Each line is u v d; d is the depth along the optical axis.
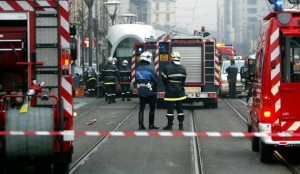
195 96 35.69
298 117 15.87
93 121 27.41
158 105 36.28
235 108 36.69
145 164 16.88
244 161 17.30
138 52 40.53
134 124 27.03
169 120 24.67
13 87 14.79
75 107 37.25
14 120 12.80
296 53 15.97
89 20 50.09
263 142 15.98
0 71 14.79
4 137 12.86
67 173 14.89
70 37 14.45
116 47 54.72
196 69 35.75
